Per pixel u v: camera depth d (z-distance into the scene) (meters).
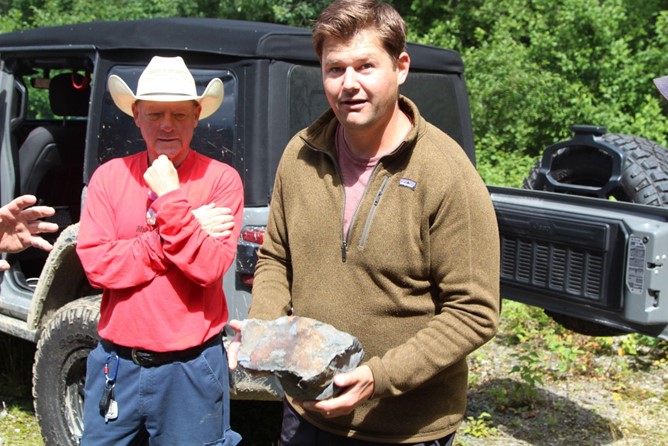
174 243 2.70
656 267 3.31
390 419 2.29
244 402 4.82
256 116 3.52
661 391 4.98
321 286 2.30
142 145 3.83
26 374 5.23
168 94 2.80
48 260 3.94
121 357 2.87
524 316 5.95
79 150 5.15
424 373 2.13
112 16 13.91
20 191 4.89
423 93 4.30
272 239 2.50
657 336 3.43
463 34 12.02
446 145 2.23
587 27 10.70
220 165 2.99
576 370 5.29
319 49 2.25
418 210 2.19
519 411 4.71
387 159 2.21
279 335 2.18
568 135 9.88
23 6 15.27
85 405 2.97
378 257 2.21
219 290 2.93
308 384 2.05
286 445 2.50
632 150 4.24
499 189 3.98
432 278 2.24
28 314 4.10
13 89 4.64
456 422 2.35
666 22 10.42
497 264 2.21
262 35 3.55
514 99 10.02
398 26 2.19
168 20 3.91
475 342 2.16
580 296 3.56
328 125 2.34
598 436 4.37
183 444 2.87
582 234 3.52
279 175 2.46
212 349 2.91
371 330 2.26
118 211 2.88
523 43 11.81
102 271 2.78
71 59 4.39
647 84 10.23
